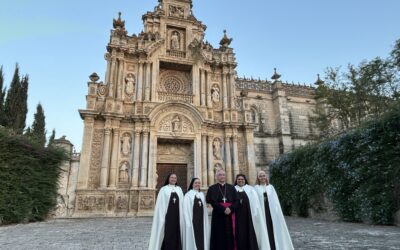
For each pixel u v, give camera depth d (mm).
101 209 23422
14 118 29453
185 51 31047
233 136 29422
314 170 20422
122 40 28828
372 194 15109
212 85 31656
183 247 7004
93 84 26609
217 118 30391
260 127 38750
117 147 25719
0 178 16922
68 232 13688
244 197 7340
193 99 29594
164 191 7527
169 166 28375
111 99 26688
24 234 13023
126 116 26438
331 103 28516
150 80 28719
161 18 31359
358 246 9109
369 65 24953
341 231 12938
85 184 23750
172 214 7188
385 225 14211
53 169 20828
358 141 16500
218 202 7059
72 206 23078
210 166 27828
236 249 6828
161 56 29734
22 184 18125
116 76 28062
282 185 24969
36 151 19516
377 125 15445
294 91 42031
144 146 26078
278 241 7324
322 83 30281
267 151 37500
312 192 20688
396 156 14250
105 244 10250
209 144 28547
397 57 23062
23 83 31625
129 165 25844
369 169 15516
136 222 18797
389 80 23625
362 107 26266
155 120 26969
